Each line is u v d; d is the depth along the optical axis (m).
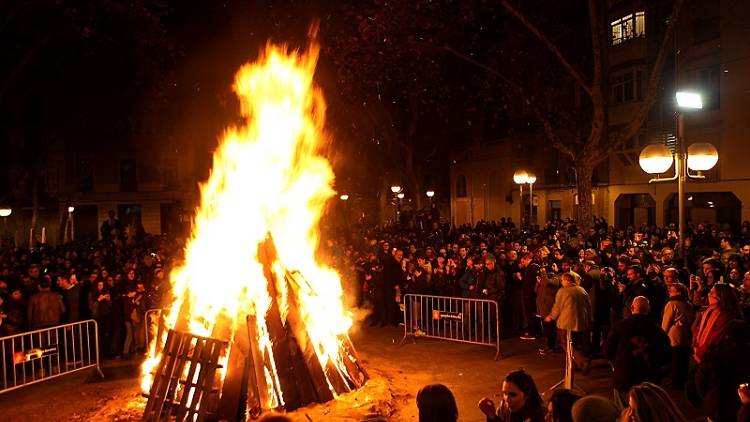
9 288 13.72
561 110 24.11
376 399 9.34
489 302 12.38
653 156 11.82
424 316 14.63
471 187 44.44
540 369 11.02
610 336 7.17
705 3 26.05
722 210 25.95
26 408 9.73
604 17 17.89
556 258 14.54
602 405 3.86
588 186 18.38
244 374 8.84
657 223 28.89
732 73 24.88
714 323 7.20
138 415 8.92
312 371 9.30
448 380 10.55
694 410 8.59
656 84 17.00
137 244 25.78
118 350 12.96
